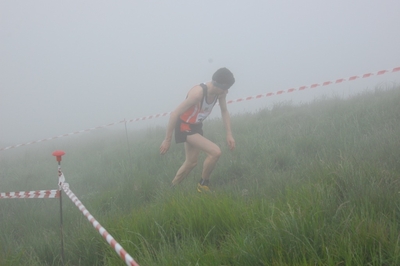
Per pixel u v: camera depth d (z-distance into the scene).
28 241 4.60
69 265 3.88
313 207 3.33
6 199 6.29
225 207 3.77
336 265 2.63
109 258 3.43
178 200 4.37
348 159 4.57
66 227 4.85
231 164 6.01
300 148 6.21
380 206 3.33
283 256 2.88
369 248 2.75
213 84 5.37
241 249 2.98
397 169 4.16
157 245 3.64
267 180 4.91
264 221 3.36
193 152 5.70
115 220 4.29
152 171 6.99
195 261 3.05
